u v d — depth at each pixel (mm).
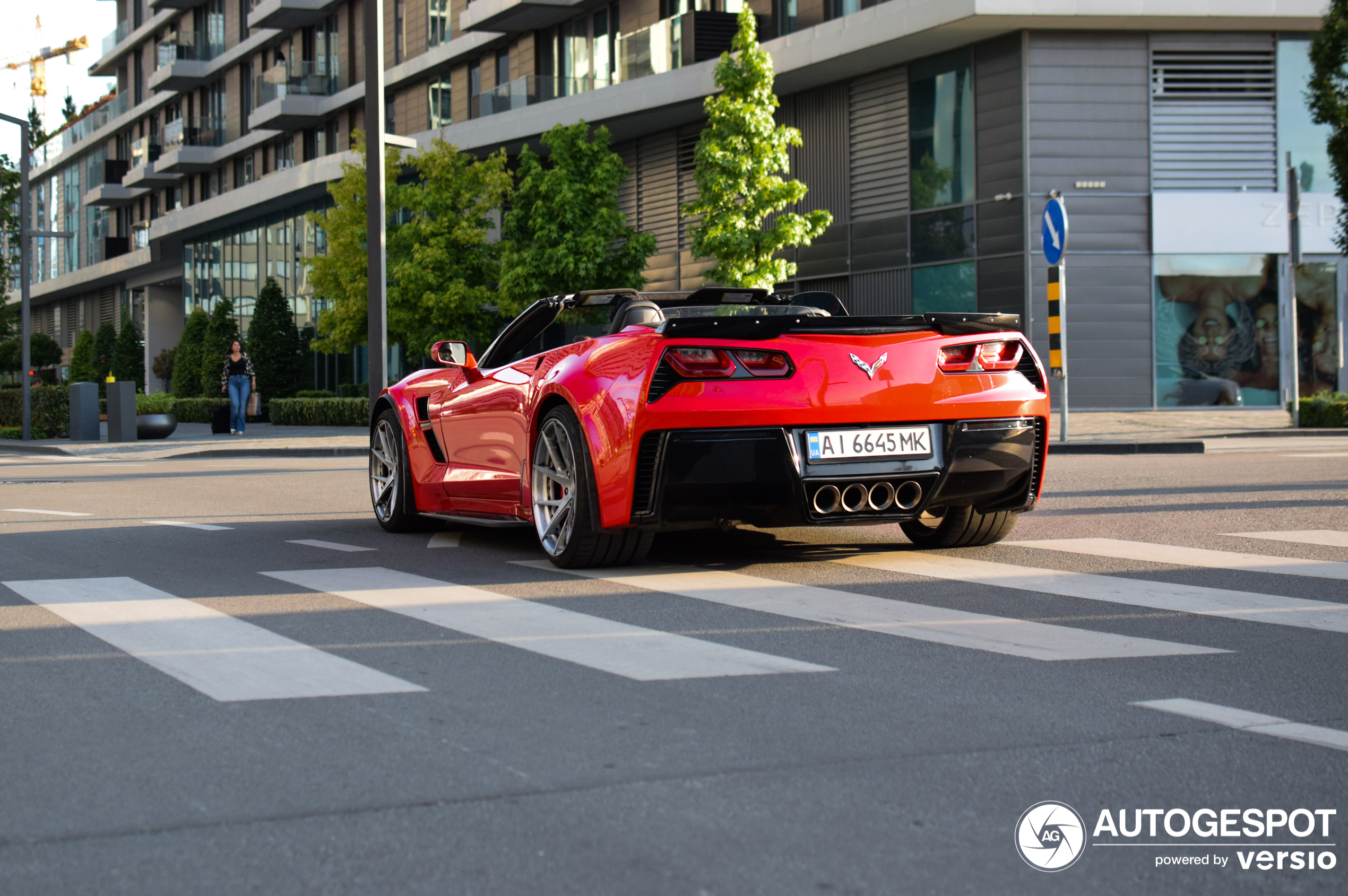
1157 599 4488
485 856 2109
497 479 6086
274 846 2168
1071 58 21562
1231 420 18344
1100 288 21688
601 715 2971
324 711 3047
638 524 4988
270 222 43156
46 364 65875
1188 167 21781
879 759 2627
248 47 45094
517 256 25141
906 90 23375
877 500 5105
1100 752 2672
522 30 31922
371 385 15258
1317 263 22141
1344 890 2002
